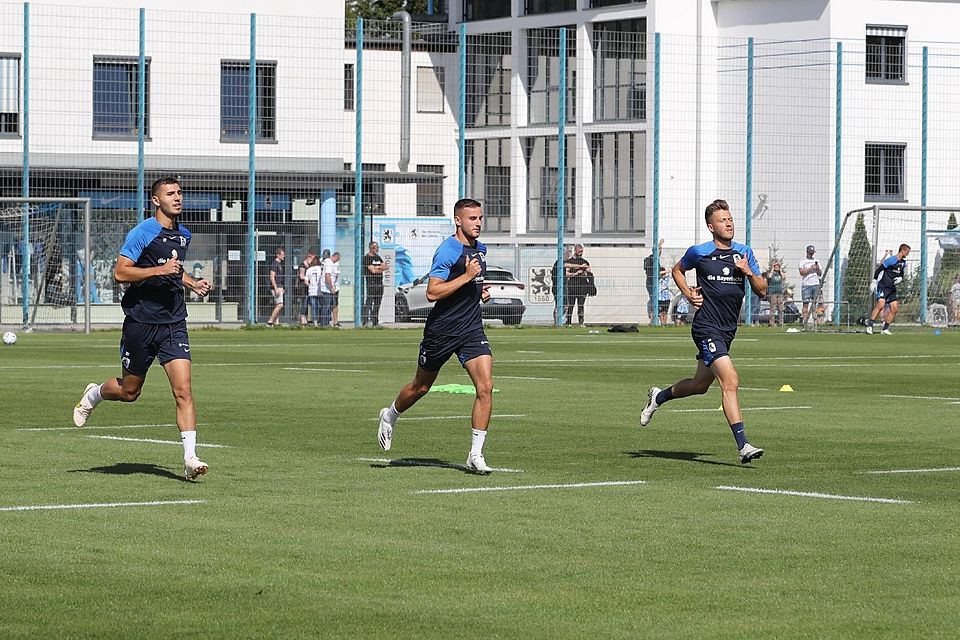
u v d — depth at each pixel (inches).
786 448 995.9
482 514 714.2
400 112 4146.2
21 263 2726.4
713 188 3752.5
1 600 524.1
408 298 2920.8
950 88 3720.5
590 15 3892.7
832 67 3585.1
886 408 1286.9
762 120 3686.0
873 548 629.6
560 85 3016.7
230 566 584.4
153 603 519.8
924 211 3070.9
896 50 3698.3
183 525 677.9
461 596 533.3
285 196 2920.8
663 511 726.5
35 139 3090.6
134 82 3157.0
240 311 2864.2
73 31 3112.7
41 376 1587.1
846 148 3619.6
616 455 952.3
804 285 3125.0
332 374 1637.6
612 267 3068.4
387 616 502.0
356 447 984.9
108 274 2802.7
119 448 965.8
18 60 3085.6
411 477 844.0
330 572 573.9
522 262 3024.1
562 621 495.8
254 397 1346.0
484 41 4101.9
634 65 3833.7
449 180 4138.8
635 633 480.1
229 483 815.7
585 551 619.5
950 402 1346.0
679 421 1164.5
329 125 3250.5
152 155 3166.8
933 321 3171.8
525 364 1841.8
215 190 2928.2
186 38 3191.4
